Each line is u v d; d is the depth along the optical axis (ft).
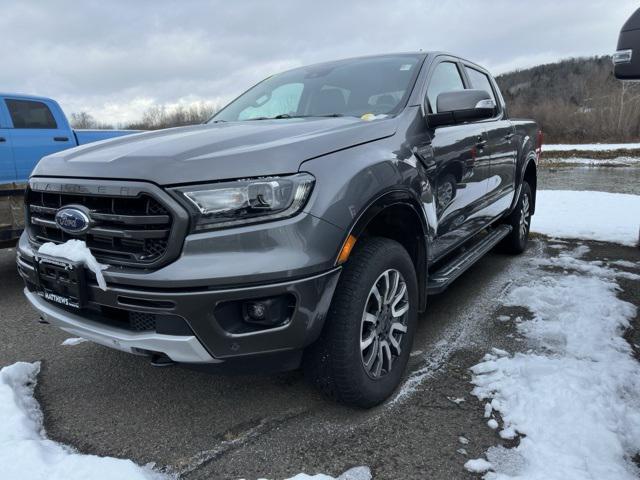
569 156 90.74
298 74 12.28
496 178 13.78
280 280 6.36
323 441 7.30
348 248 6.93
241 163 6.49
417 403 8.18
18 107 25.20
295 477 6.42
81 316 7.47
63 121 26.94
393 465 6.74
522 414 7.63
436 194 9.72
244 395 8.66
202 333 6.39
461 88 12.39
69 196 7.28
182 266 6.27
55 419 8.08
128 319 7.07
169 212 6.31
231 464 6.89
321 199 6.70
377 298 7.77
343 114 10.03
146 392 8.87
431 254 9.62
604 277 14.55
